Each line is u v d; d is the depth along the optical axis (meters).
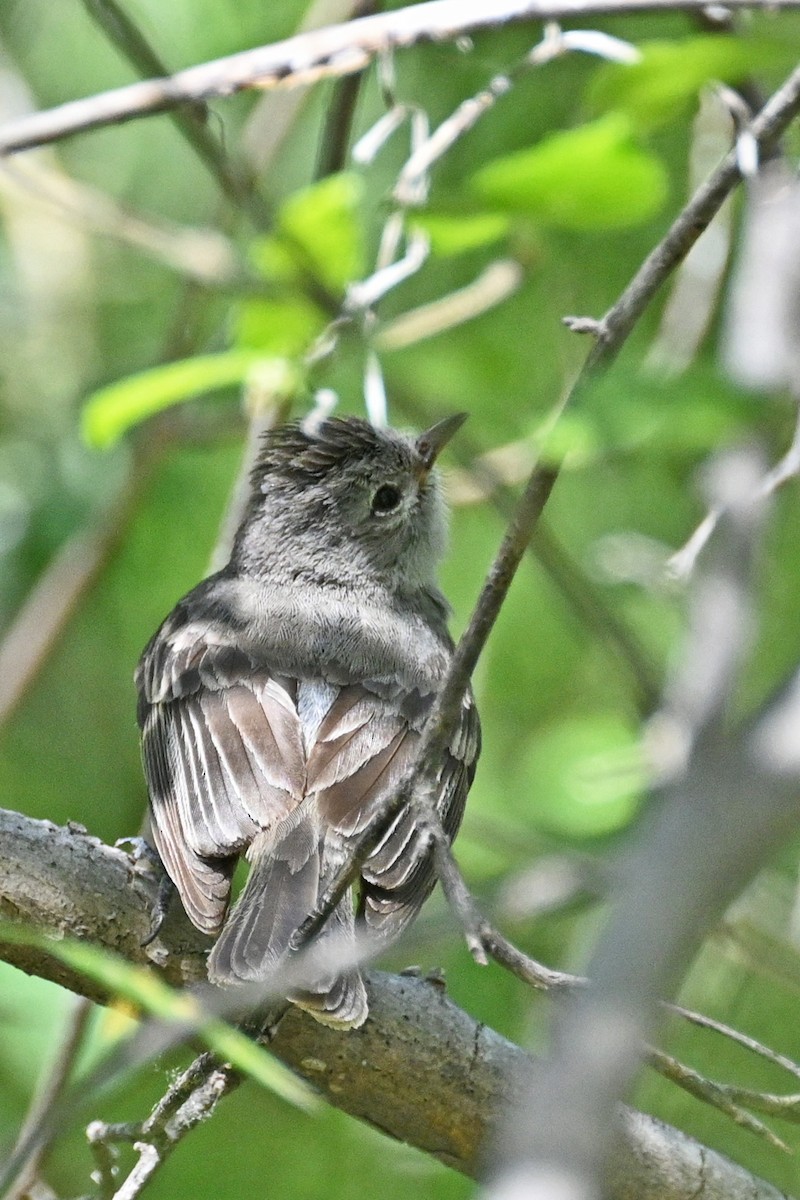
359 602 10.76
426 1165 12.42
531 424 6.43
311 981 7.22
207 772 9.27
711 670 8.11
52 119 8.79
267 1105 12.56
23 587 14.18
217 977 7.79
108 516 13.24
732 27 9.23
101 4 8.91
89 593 13.28
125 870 8.19
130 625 14.57
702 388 5.50
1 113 13.96
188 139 10.30
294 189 14.59
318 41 8.95
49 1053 9.40
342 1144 12.52
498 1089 8.13
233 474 14.64
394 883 8.56
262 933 8.09
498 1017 12.34
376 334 10.71
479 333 14.01
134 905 8.12
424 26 8.89
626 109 7.21
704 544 9.77
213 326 14.76
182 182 14.89
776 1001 12.27
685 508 14.15
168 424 13.14
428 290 14.43
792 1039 12.20
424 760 7.15
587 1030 4.46
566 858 9.80
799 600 13.33
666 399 5.48
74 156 14.88
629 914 4.64
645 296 6.39
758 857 4.72
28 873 8.00
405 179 9.99
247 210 10.20
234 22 13.87
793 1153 11.68
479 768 13.52
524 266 12.79
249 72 8.91
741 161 6.62
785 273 7.95
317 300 9.85
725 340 8.48
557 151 7.26
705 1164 8.10
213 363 9.27
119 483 14.13
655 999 4.52
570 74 13.73
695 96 8.20
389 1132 8.32
